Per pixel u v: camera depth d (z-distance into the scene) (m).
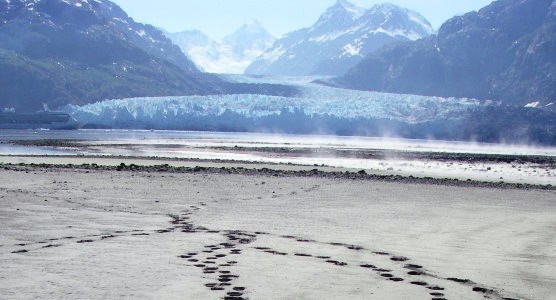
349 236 18.09
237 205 25.91
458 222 21.61
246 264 13.85
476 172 58.97
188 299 10.79
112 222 20.20
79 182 34.28
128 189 31.31
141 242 16.48
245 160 67.12
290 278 12.58
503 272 13.41
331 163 66.44
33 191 29.14
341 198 29.67
